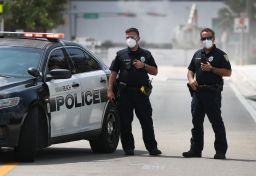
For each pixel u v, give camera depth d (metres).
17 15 90.88
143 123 32.75
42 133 29.61
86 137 32.53
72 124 31.34
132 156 32.56
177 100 69.31
